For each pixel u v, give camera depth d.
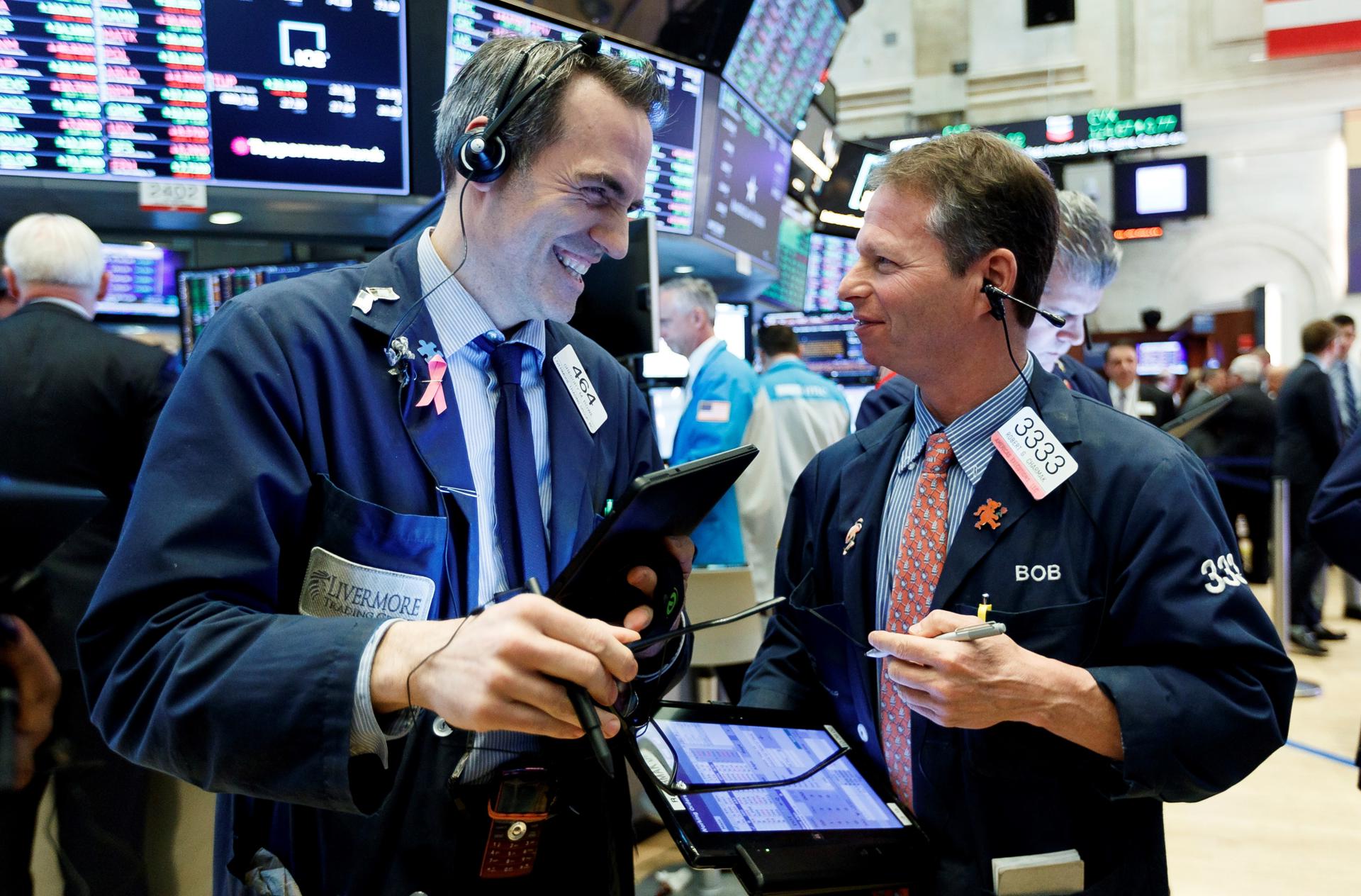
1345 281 9.83
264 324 0.93
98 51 2.09
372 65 2.31
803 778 1.00
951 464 1.09
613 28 2.83
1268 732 0.94
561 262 1.01
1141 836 1.01
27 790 0.75
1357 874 2.53
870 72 9.98
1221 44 9.32
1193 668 0.96
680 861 2.51
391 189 2.41
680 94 3.23
